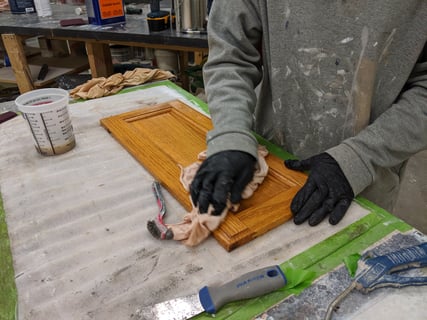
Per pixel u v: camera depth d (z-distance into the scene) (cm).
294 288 48
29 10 202
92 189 68
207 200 58
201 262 52
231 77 76
